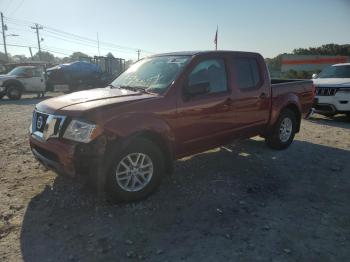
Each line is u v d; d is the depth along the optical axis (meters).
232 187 4.77
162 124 4.22
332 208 4.19
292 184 4.93
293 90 6.60
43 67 19.17
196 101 4.63
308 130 8.73
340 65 11.35
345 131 8.63
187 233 3.57
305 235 3.56
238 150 6.55
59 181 4.82
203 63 4.85
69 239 3.43
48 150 3.96
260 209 4.12
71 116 3.83
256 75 5.71
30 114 11.55
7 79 17.27
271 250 3.29
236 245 3.37
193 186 4.77
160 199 4.33
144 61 5.45
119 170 4.01
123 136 3.86
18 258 3.13
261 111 5.80
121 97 4.23
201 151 5.00
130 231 3.59
